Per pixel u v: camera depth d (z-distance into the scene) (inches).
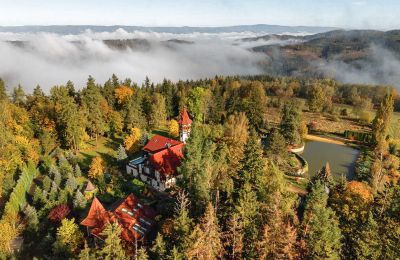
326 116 5782.5
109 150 3700.8
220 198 1982.0
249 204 1673.2
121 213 2149.4
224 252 1582.2
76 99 4574.3
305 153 4109.3
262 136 4311.0
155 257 1722.4
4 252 1935.3
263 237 1467.8
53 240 2095.2
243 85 6761.8
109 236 1529.3
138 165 2979.8
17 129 3272.6
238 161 2566.4
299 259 1482.5
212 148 2539.4
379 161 3363.7
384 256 1517.0
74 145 3592.5
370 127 5172.2
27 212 2303.2
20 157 3014.3
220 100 4776.1
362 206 1929.1
